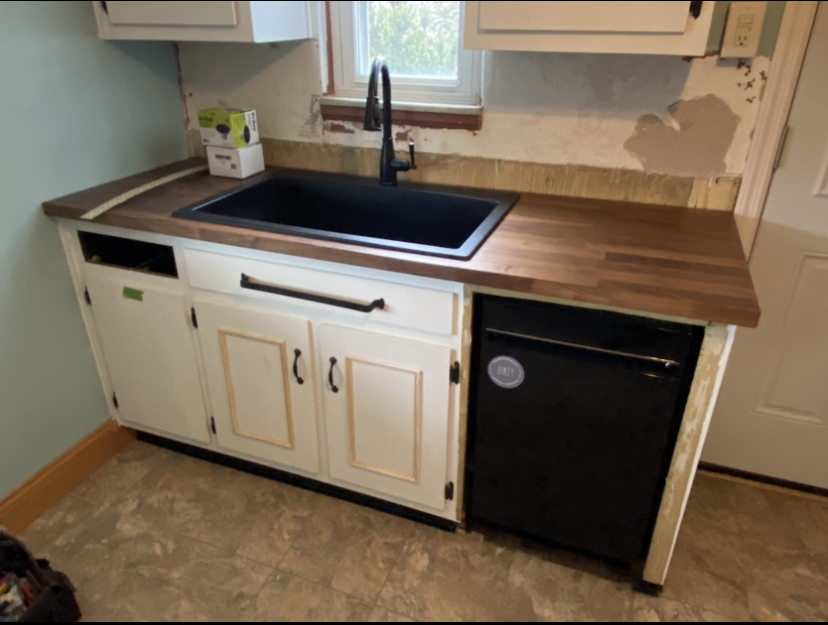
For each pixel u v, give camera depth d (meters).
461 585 1.57
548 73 1.65
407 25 1.84
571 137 1.70
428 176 1.90
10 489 1.73
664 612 1.50
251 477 1.95
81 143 1.77
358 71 1.93
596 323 1.26
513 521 1.60
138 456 2.04
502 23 1.38
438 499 1.64
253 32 1.60
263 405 1.74
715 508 1.83
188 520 1.77
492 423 1.47
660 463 1.36
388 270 1.35
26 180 1.64
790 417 1.83
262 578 1.59
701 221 1.56
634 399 1.31
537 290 1.23
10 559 1.49
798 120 1.50
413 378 1.49
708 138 1.58
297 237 1.45
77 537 1.71
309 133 1.98
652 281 1.21
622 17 1.29
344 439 1.68
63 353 1.83
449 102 1.86
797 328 1.72
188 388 1.84
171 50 2.02
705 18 1.24
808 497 1.88
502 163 1.80
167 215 1.59
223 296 1.63
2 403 1.68
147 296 1.73
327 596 1.54
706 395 1.24
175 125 2.09
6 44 1.53
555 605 1.52
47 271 1.74
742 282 1.21
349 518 1.79
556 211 1.64
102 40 1.78
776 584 1.58
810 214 1.58
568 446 1.42
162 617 1.48
